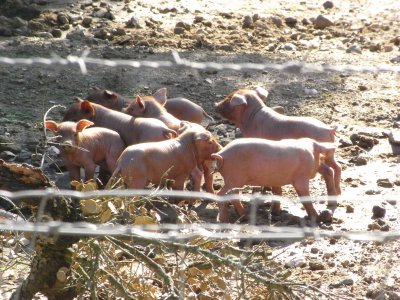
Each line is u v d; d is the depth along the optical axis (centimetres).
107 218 2230
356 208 2998
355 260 2606
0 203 2859
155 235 1819
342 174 3303
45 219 2114
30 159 3356
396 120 3881
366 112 3966
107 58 4541
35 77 4272
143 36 4838
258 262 2248
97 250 2133
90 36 4822
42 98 4053
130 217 2352
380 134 3688
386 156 3475
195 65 1709
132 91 4194
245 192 3127
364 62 4612
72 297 2184
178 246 2144
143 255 2136
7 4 5056
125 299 2144
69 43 4722
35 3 5284
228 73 4416
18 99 4025
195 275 2202
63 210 2125
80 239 2156
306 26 5212
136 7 5297
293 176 2875
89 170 3166
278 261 2531
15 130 3644
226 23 5147
